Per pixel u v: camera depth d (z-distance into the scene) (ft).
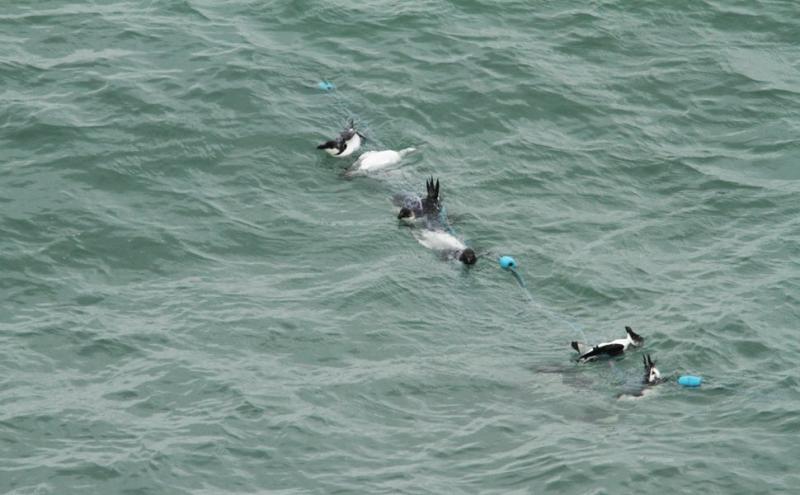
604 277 231.50
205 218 241.96
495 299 225.56
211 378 203.00
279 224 241.76
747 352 212.23
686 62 295.07
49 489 180.75
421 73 284.61
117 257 231.09
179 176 252.83
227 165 256.32
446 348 213.66
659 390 203.00
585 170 261.85
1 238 231.71
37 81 274.36
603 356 210.18
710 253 239.50
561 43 298.35
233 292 223.71
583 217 248.52
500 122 273.54
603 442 191.62
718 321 219.41
